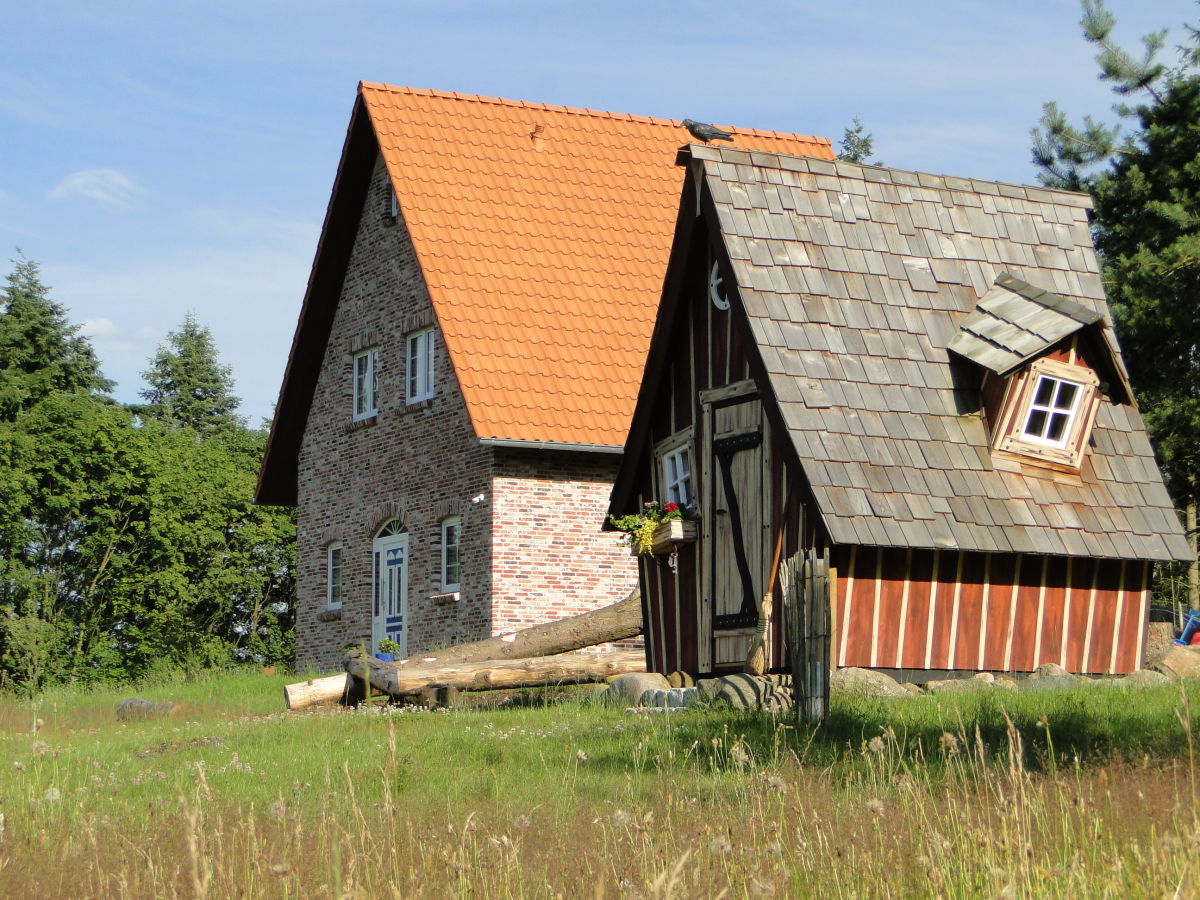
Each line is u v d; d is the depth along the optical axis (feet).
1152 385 93.76
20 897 25.03
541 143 97.76
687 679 59.52
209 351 218.79
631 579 84.79
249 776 40.40
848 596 53.52
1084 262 64.39
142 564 132.57
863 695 49.26
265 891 24.25
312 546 102.17
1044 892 21.29
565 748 42.39
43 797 34.40
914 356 57.72
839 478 53.11
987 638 55.52
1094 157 97.81
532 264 89.97
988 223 63.67
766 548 57.52
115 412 135.44
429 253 87.66
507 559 82.28
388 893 23.45
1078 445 57.52
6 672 126.11
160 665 128.77
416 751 42.88
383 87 95.91
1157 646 61.82
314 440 103.19
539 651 69.62
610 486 85.05
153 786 39.91
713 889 22.67
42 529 131.13
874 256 60.08
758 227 58.95
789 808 28.25
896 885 22.94
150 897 24.71
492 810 32.35
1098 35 95.76
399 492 92.12
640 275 92.38
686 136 103.76
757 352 55.52
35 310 172.76
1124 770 29.22
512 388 83.20
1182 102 94.58
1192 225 90.84
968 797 27.22
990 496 55.16
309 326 101.86
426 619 88.38
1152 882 20.81
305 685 64.69
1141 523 57.11
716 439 61.05
